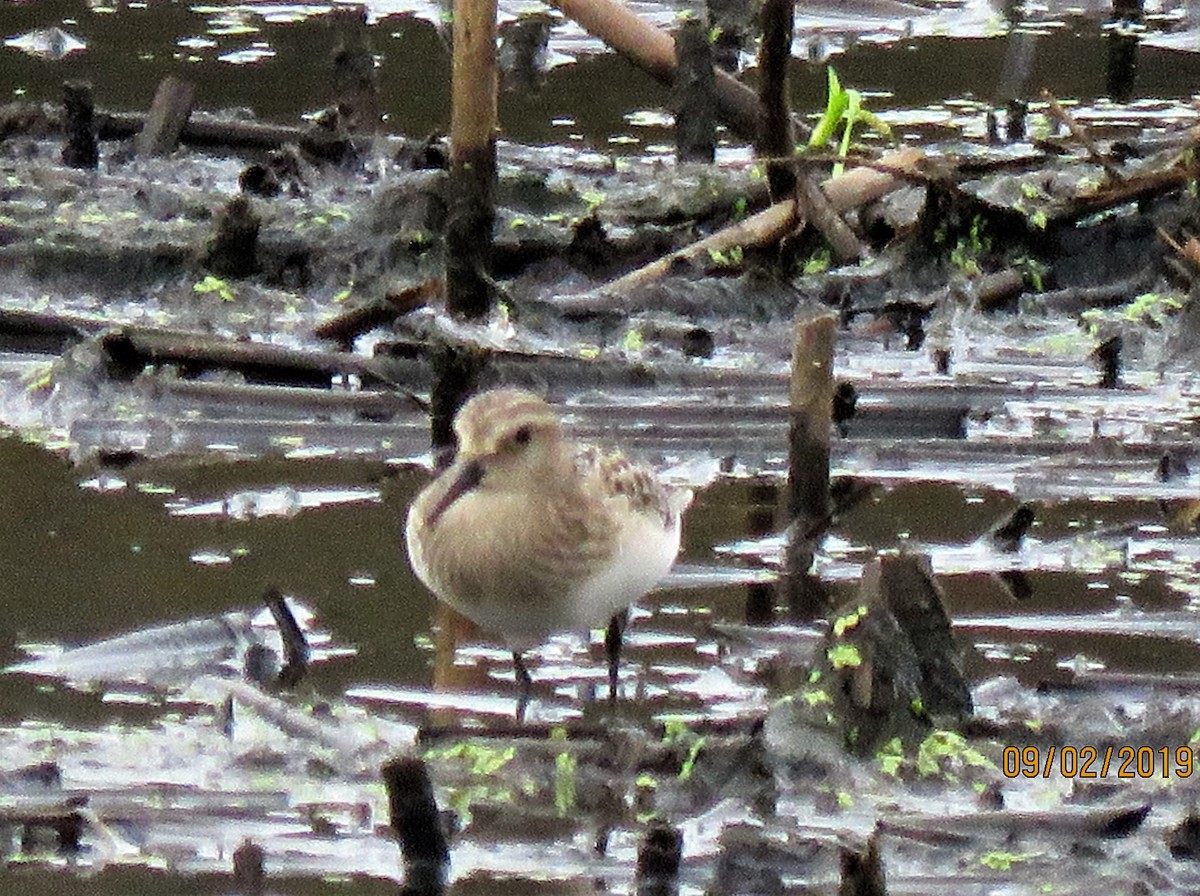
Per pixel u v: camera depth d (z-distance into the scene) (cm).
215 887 905
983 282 1620
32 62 2062
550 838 951
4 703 1062
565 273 1628
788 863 922
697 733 1029
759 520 1298
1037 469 1364
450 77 2070
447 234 1524
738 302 1584
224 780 991
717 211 1723
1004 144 1903
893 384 1448
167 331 1460
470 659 1131
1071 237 1666
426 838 900
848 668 1029
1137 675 1084
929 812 967
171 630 1131
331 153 1812
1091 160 1744
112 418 1407
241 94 1994
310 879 911
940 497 1332
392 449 1385
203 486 1327
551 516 1090
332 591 1195
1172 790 988
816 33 2211
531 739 1024
